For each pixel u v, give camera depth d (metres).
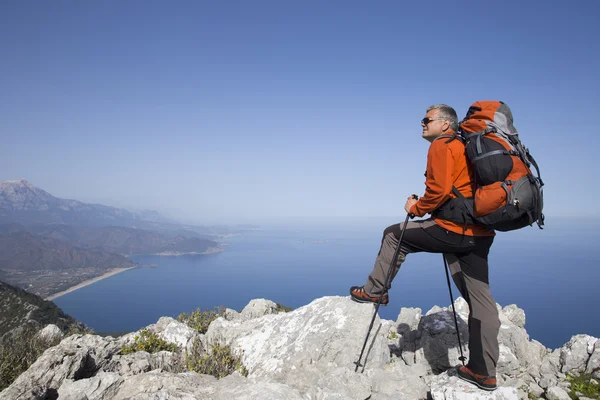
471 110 3.70
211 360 5.24
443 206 3.62
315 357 4.86
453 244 3.63
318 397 3.45
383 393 3.91
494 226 3.40
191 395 3.42
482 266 3.65
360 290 4.78
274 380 4.66
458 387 3.62
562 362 4.53
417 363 4.92
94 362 4.66
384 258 4.31
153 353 5.72
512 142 3.32
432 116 3.96
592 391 3.87
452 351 4.76
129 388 3.82
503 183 3.13
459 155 3.49
